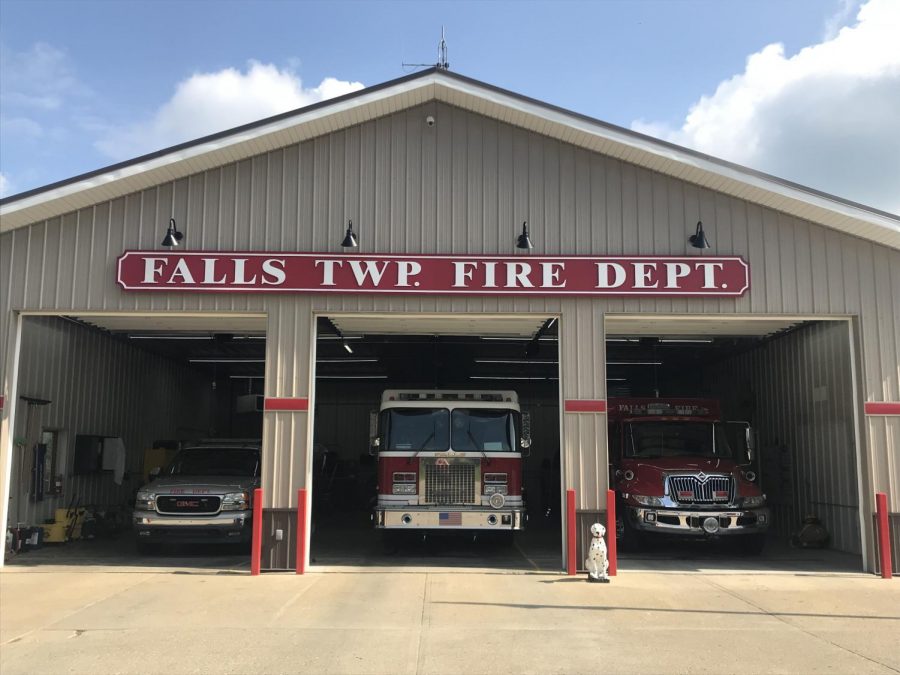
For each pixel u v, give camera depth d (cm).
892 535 1129
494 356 1934
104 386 1662
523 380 2478
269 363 1150
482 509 1259
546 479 2092
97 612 854
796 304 1172
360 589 982
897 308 1176
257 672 643
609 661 676
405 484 1266
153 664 664
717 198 1192
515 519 1255
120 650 705
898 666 664
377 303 1166
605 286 1162
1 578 1062
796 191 1136
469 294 1164
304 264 1164
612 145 1170
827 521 1404
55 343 1452
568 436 1140
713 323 1395
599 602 912
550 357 1931
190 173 1185
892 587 1022
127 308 1160
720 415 1496
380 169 1195
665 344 1777
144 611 858
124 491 1752
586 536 1119
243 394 2597
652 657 689
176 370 2103
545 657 686
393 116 1207
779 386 1600
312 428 1151
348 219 1183
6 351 1149
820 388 1416
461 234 1181
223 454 1448
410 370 2052
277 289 1158
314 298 1167
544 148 1202
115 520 1595
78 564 1198
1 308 1156
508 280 1163
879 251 1187
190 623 803
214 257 1164
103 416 1656
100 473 1652
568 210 1188
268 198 1187
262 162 1195
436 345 1809
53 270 1165
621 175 1197
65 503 1509
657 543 1365
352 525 1945
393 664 664
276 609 867
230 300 1166
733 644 733
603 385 1150
